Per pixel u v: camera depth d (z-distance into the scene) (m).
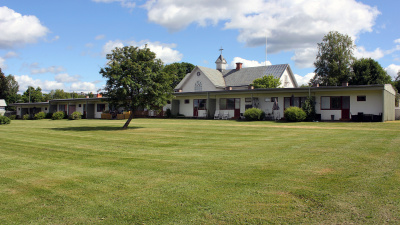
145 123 25.70
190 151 10.55
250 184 6.38
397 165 7.54
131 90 19.38
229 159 8.94
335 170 7.24
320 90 25.23
